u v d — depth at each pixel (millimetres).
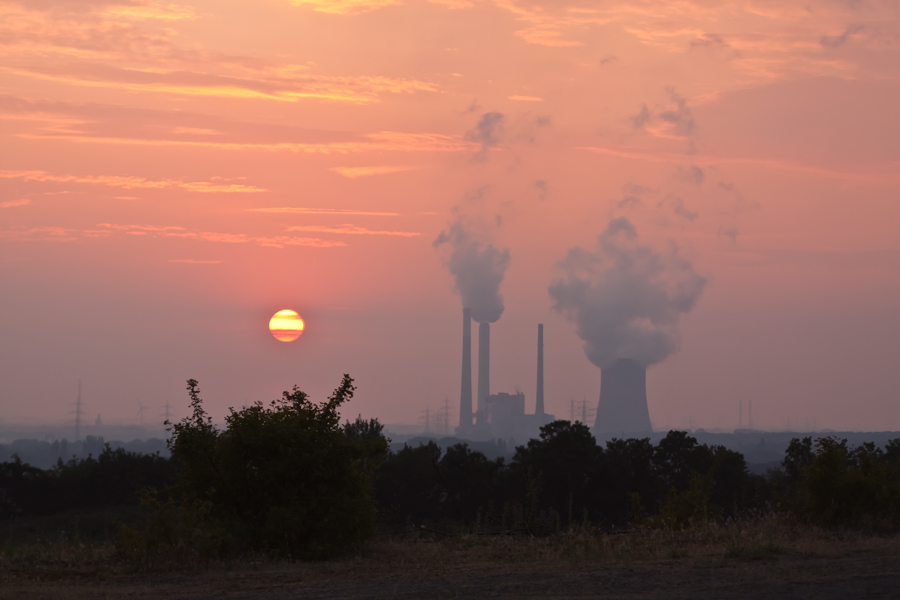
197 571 32125
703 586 23062
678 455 118188
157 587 28172
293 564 34156
